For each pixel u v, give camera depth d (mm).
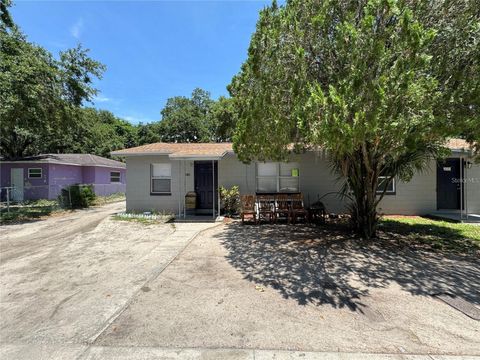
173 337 2717
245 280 4262
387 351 2451
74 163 19828
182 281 4242
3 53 10500
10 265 5199
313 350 2482
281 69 5055
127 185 11484
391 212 10320
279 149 6566
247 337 2705
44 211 13102
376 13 4047
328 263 5012
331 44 4926
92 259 5516
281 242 6609
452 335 2693
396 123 3822
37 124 12102
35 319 3121
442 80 4625
